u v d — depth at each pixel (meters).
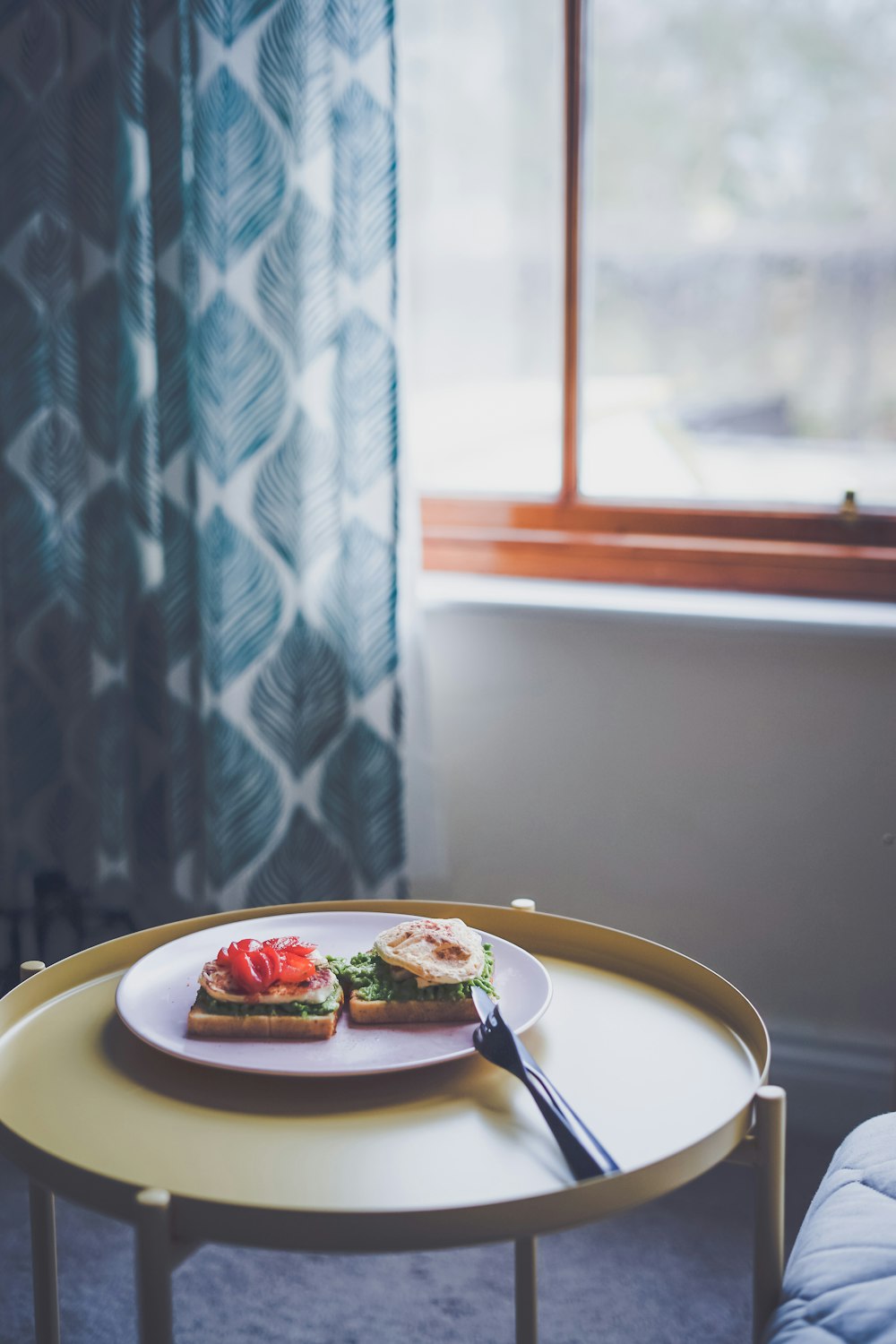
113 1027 1.06
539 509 2.00
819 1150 1.81
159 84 1.71
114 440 1.87
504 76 1.89
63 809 2.04
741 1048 1.03
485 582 1.99
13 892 2.06
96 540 1.91
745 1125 0.92
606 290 1.92
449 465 2.04
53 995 1.13
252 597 1.80
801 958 1.84
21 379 1.92
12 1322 1.43
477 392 2.00
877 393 1.85
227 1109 0.93
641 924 1.91
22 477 1.95
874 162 1.79
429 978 1.00
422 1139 0.89
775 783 1.81
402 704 1.82
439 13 1.89
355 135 1.68
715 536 1.93
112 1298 1.48
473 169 1.93
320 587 1.82
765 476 1.92
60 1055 1.01
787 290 1.86
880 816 1.78
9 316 1.91
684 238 1.88
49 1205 1.18
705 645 1.81
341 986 1.05
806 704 1.78
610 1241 1.62
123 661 1.95
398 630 1.80
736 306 1.88
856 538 1.87
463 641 1.91
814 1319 0.88
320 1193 0.82
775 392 1.89
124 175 1.78
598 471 1.98
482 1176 0.85
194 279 1.74
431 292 1.98
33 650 2.00
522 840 1.94
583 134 1.87
